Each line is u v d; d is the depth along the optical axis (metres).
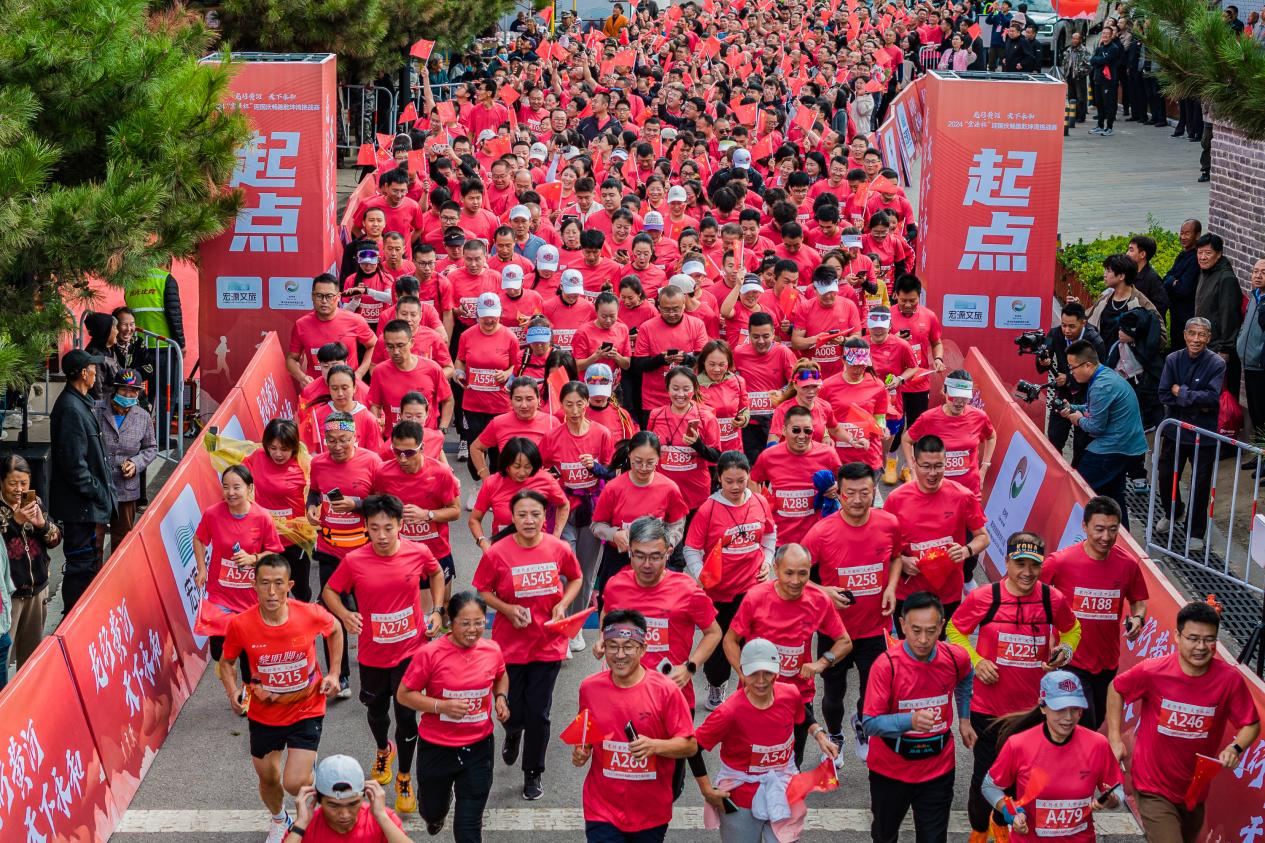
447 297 19.22
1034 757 9.57
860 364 15.50
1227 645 14.19
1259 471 14.70
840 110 34.91
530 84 35.16
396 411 16.30
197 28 17.27
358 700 13.65
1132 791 11.95
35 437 18.84
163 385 19.06
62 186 14.39
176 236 15.58
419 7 33.59
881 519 12.20
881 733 10.14
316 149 20.45
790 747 10.04
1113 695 10.51
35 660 10.73
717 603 12.73
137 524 13.41
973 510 12.84
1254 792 10.29
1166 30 12.18
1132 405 15.46
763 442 17.03
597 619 15.36
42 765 10.47
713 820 10.16
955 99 20.12
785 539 13.80
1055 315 25.62
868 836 11.52
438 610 12.00
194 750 12.78
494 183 23.91
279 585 10.70
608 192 21.75
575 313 18.30
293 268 20.80
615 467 13.65
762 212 23.59
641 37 48.03
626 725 9.69
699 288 18.41
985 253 20.55
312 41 29.36
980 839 11.01
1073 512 14.43
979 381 18.81
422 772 10.62
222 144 16.39
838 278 19.17
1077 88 43.06
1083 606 11.70
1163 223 30.33
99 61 14.33
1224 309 18.73
